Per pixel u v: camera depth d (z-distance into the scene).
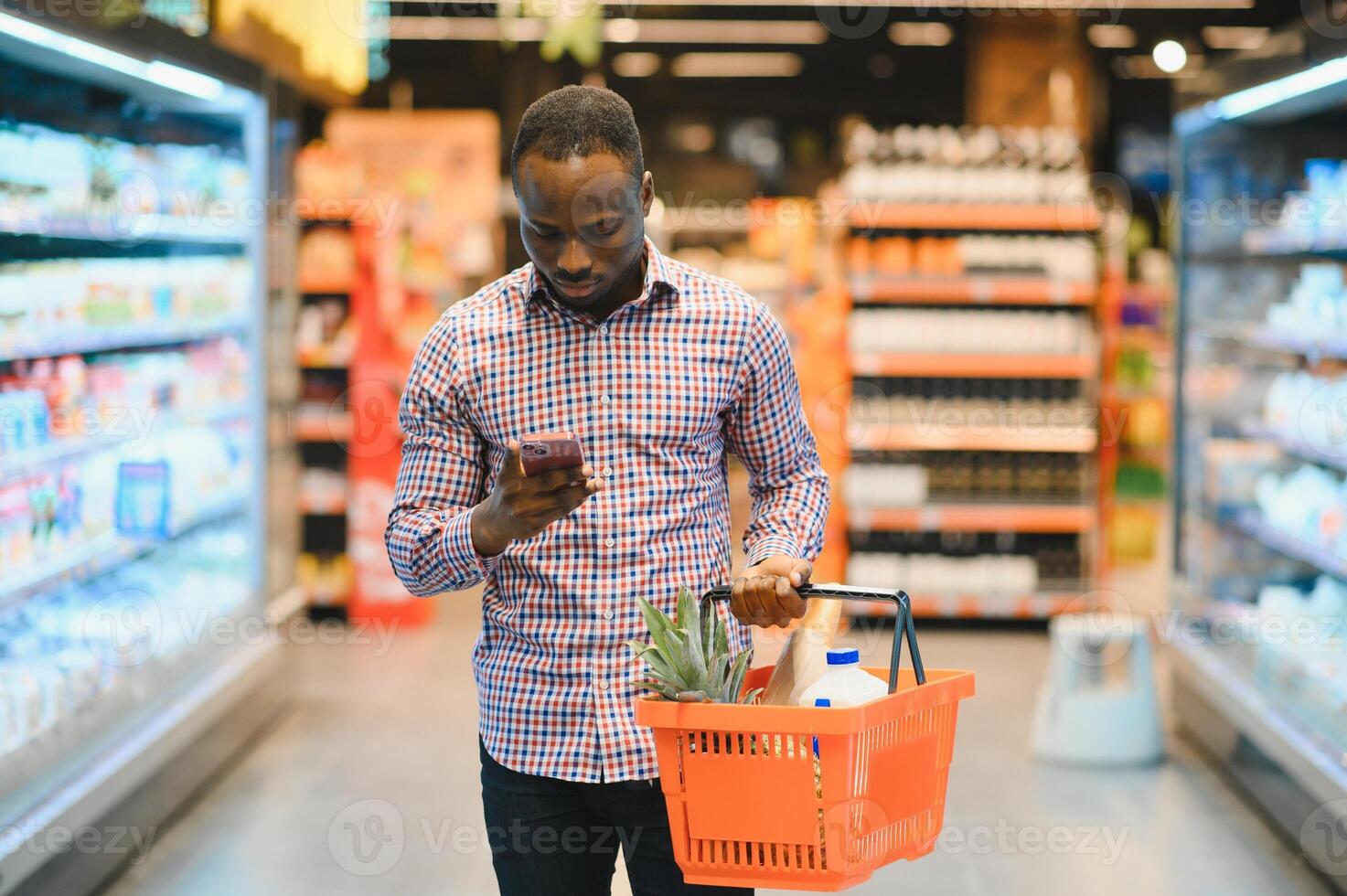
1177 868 3.84
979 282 7.05
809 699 1.67
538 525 1.62
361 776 4.62
